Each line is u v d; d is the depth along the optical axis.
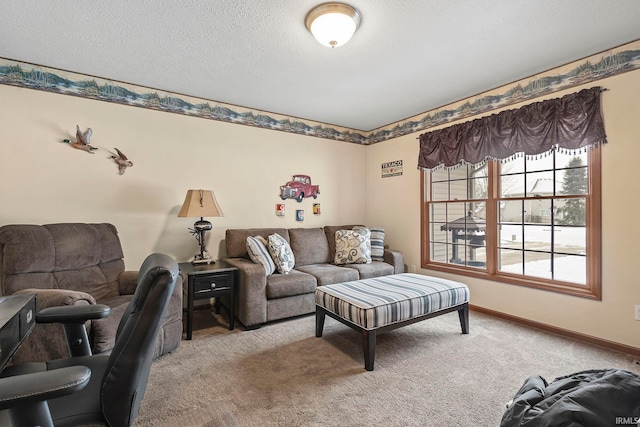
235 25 2.11
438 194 3.95
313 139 4.36
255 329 2.90
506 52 2.49
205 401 1.79
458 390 1.90
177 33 2.21
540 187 2.96
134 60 2.61
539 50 2.47
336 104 3.71
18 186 2.62
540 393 1.10
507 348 2.47
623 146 2.40
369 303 2.23
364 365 2.21
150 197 3.21
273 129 4.01
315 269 3.55
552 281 2.84
